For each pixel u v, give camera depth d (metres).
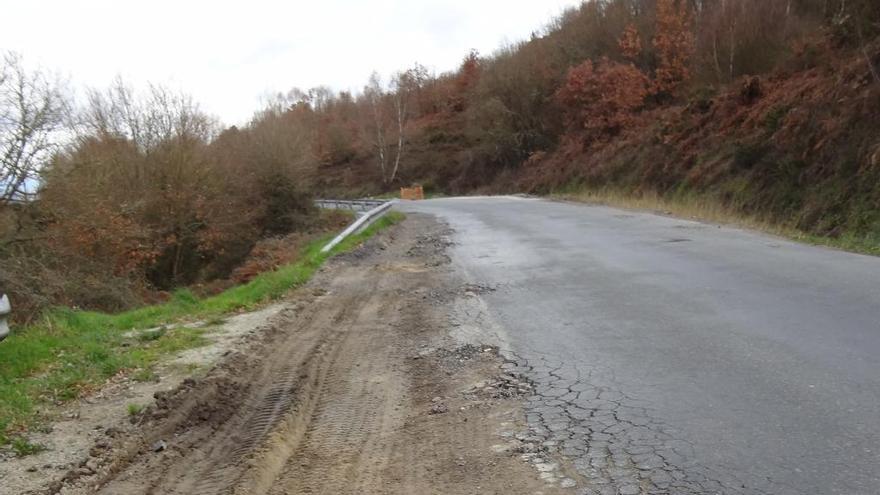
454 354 7.27
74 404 6.05
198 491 4.33
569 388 5.85
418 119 73.56
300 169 33.59
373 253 16.36
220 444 5.17
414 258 15.14
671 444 4.55
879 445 4.32
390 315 9.55
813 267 10.58
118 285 18.17
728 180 23.34
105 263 19.16
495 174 53.47
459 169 60.03
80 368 7.04
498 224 21.33
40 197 17.02
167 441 5.24
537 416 5.28
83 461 4.76
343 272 13.66
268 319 9.46
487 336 7.86
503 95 51.22
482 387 6.11
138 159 25.86
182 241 26.27
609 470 4.26
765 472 4.07
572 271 11.73
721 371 5.96
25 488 4.37
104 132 25.17
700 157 26.47
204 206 26.92
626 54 40.41
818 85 21.03
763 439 4.53
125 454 4.91
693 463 4.25
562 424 5.07
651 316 8.15
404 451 4.89
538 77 48.81
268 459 4.75
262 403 6.08
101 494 4.31
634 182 31.69
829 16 24.31
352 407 5.95
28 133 16.53
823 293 8.69
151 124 26.73
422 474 4.46
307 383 6.56
